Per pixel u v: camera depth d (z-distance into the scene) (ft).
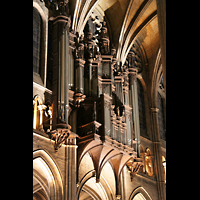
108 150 56.49
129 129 65.98
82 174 55.42
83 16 63.46
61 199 47.29
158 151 83.97
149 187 76.48
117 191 61.46
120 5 77.46
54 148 48.14
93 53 62.54
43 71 52.19
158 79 92.63
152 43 92.27
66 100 49.60
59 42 53.47
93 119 53.93
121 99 67.51
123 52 78.43
